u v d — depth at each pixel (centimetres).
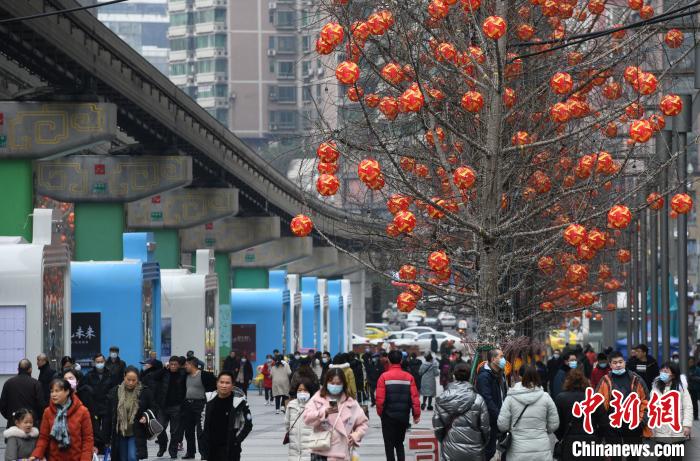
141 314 8325
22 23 6525
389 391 4147
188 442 5194
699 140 4631
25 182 8281
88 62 7594
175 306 9688
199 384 5175
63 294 7156
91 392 4556
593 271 6788
